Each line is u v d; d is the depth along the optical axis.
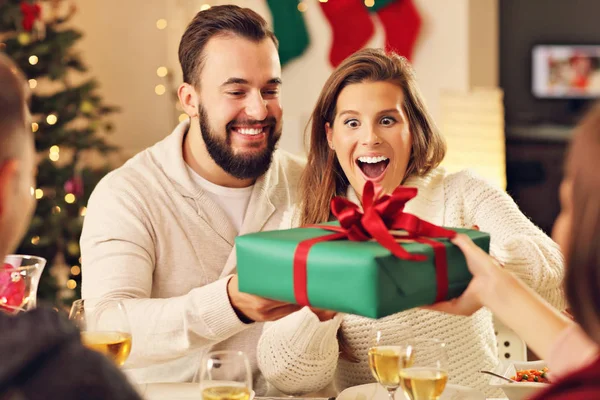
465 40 5.62
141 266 2.40
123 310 1.86
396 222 1.56
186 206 2.51
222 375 1.65
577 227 1.07
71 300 5.25
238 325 1.97
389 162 2.29
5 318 1.02
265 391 2.45
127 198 2.46
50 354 0.98
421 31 5.66
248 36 2.46
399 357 1.67
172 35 6.56
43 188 5.44
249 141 2.49
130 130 6.72
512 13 9.21
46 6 6.28
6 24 5.26
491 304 1.49
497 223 2.36
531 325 1.42
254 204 2.59
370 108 2.25
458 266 1.52
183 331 2.02
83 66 5.63
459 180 2.45
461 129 4.56
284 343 2.08
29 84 5.37
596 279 1.06
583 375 1.04
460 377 2.25
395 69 2.27
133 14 6.64
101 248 2.41
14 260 2.08
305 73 5.75
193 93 2.53
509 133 8.72
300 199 2.46
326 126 2.35
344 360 2.29
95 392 0.96
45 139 5.37
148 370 2.48
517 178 8.67
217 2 6.06
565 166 1.12
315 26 5.70
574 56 9.02
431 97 5.70
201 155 2.55
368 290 1.42
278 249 1.55
